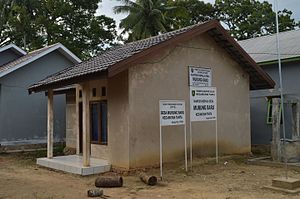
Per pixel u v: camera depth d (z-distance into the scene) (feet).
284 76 57.31
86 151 38.52
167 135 41.04
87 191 29.53
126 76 38.29
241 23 135.85
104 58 44.52
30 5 120.88
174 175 36.52
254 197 27.71
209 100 41.96
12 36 122.11
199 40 45.03
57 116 68.49
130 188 31.32
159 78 40.63
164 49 41.19
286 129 54.60
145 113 39.11
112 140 39.83
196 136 44.04
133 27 111.34
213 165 41.70
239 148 48.75
